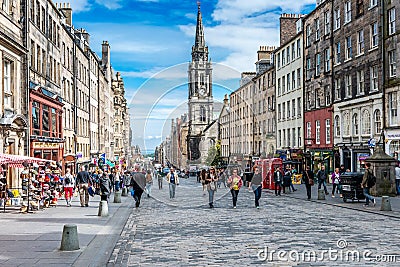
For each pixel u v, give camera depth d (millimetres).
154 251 10703
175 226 14906
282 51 53531
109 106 78750
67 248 10773
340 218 16641
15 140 25391
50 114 33750
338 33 38469
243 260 9531
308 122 45594
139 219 17062
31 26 29516
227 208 20641
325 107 41062
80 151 49469
